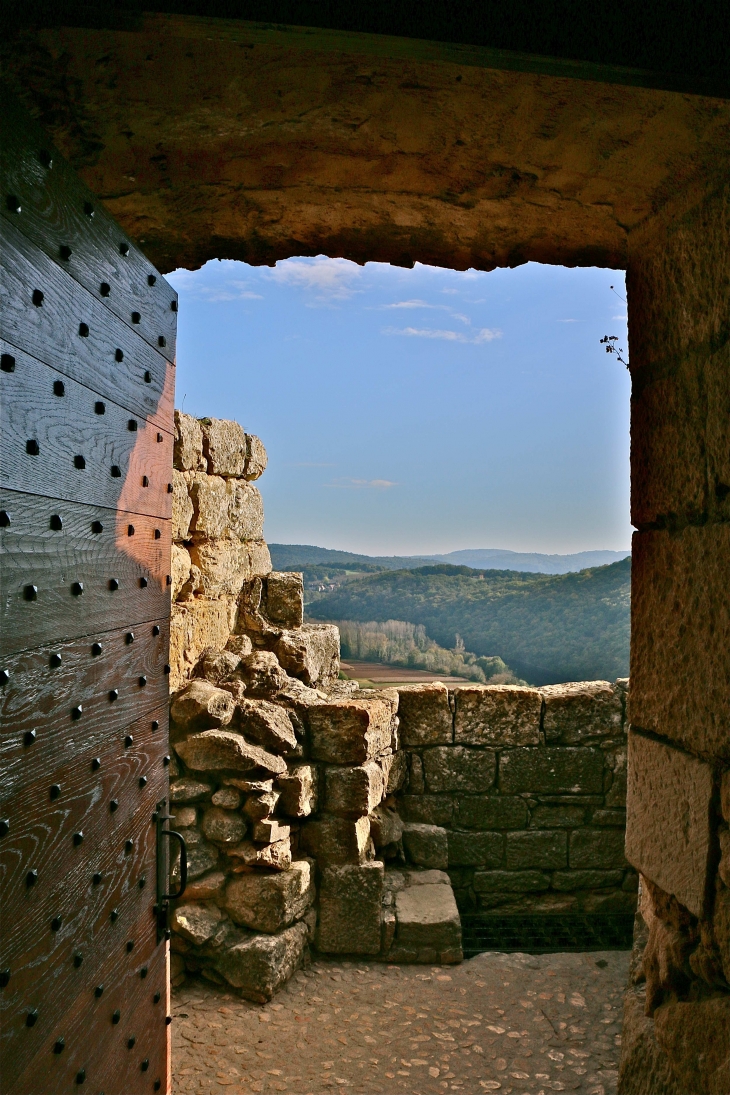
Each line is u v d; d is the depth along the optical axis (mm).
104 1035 2119
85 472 2020
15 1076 1631
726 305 2170
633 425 2770
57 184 1885
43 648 1771
